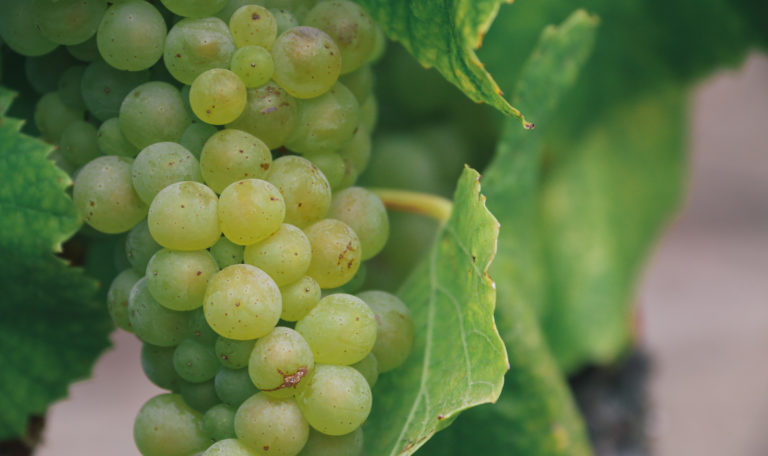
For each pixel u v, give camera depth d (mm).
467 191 439
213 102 415
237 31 423
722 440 1484
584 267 686
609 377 678
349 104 435
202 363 421
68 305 456
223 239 418
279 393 411
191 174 419
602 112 680
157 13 425
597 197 693
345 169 445
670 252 1842
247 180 415
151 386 1556
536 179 593
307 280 419
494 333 418
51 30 424
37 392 470
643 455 675
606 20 642
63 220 430
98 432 1469
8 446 487
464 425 496
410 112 576
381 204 444
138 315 423
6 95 440
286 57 421
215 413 421
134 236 427
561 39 511
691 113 717
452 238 455
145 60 423
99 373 1562
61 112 446
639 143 701
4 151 433
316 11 435
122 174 426
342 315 417
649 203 718
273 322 408
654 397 708
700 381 1564
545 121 541
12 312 459
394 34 445
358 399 414
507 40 601
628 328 696
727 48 660
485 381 417
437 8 427
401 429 440
